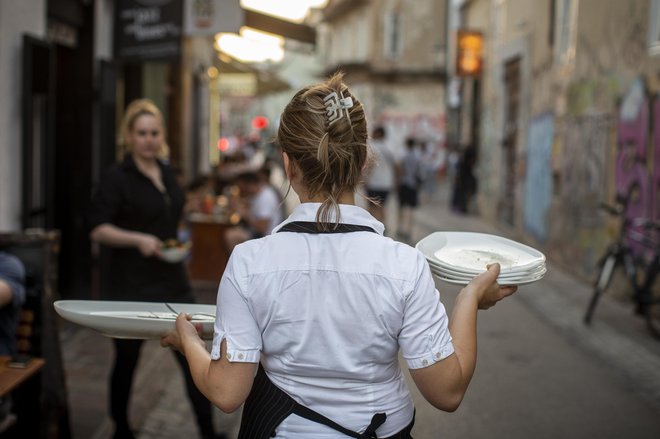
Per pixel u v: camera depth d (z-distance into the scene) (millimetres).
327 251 1857
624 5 8719
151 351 6598
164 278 4375
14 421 3414
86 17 7469
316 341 1830
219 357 1840
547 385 5816
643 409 5340
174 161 13781
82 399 5312
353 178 1905
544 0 12625
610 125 9195
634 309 8039
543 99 12664
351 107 1880
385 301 1821
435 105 41500
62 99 7461
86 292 7535
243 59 12391
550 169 12086
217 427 4859
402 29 41312
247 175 8188
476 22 21391
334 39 49531
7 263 3426
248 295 1846
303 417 1846
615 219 8992
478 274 1973
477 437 4773
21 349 3705
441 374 1811
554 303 8859
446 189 32219
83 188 7477
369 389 1857
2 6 5504
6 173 5637
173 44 8062
